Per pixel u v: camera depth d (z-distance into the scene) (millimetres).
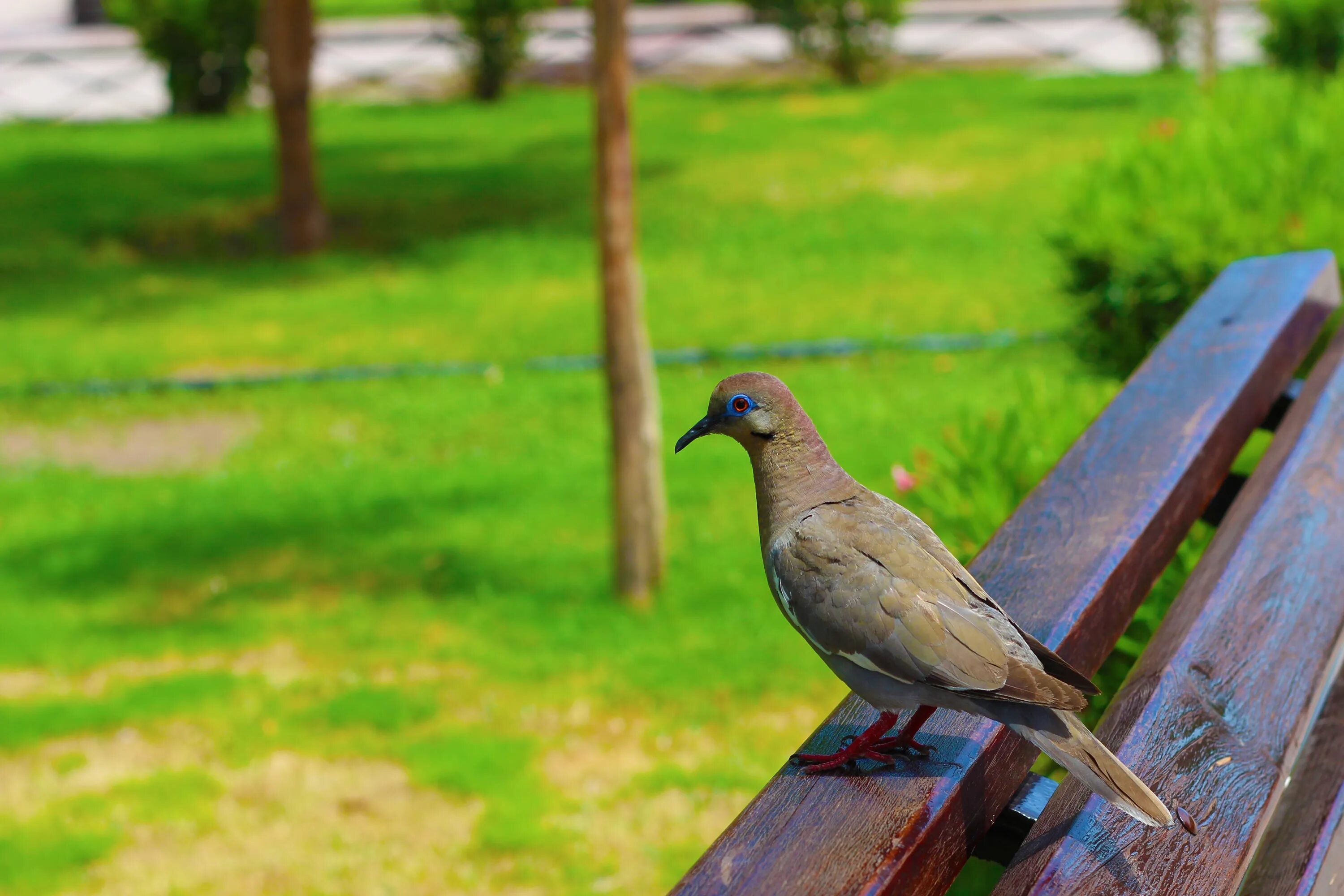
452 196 26000
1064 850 2477
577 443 15008
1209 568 3490
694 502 13195
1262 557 3436
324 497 13680
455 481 13984
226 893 7895
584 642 10609
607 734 9414
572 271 21828
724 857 2486
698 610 11047
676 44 36906
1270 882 2807
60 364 18219
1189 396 4199
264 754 9266
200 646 10789
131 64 36375
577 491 13594
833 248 21984
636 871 7980
